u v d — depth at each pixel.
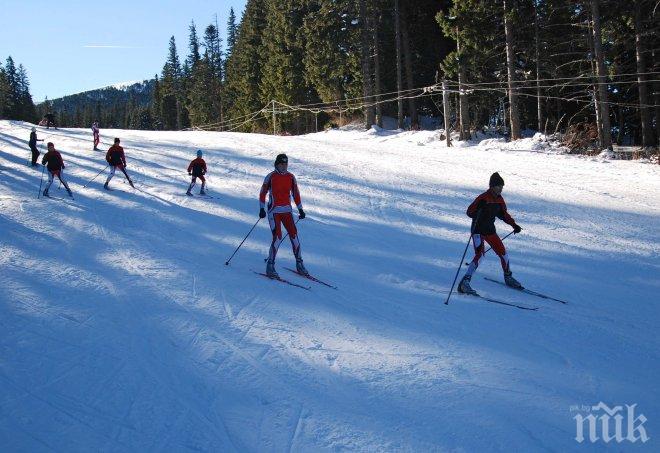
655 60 30.31
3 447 3.77
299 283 8.16
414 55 44.22
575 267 9.55
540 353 5.67
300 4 49.78
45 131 31.19
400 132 37.16
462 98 30.98
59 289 7.34
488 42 30.89
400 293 7.81
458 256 10.23
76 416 4.20
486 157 24.17
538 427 4.19
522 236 11.92
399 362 5.36
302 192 16.48
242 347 5.63
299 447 3.86
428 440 3.98
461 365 5.31
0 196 14.50
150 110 113.25
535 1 30.41
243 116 63.94
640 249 10.88
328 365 5.25
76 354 5.30
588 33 29.72
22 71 93.81
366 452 3.82
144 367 5.07
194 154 23.36
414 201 15.58
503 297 7.75
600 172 20.27
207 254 9.70
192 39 89.62
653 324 6.70
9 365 5.01
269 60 55.66
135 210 13.47
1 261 8.62
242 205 14.64
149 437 3.95
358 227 12.60
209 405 4.42
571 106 37.66
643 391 4.86
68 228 11.40
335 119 49.53
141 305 6.83
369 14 41.25
